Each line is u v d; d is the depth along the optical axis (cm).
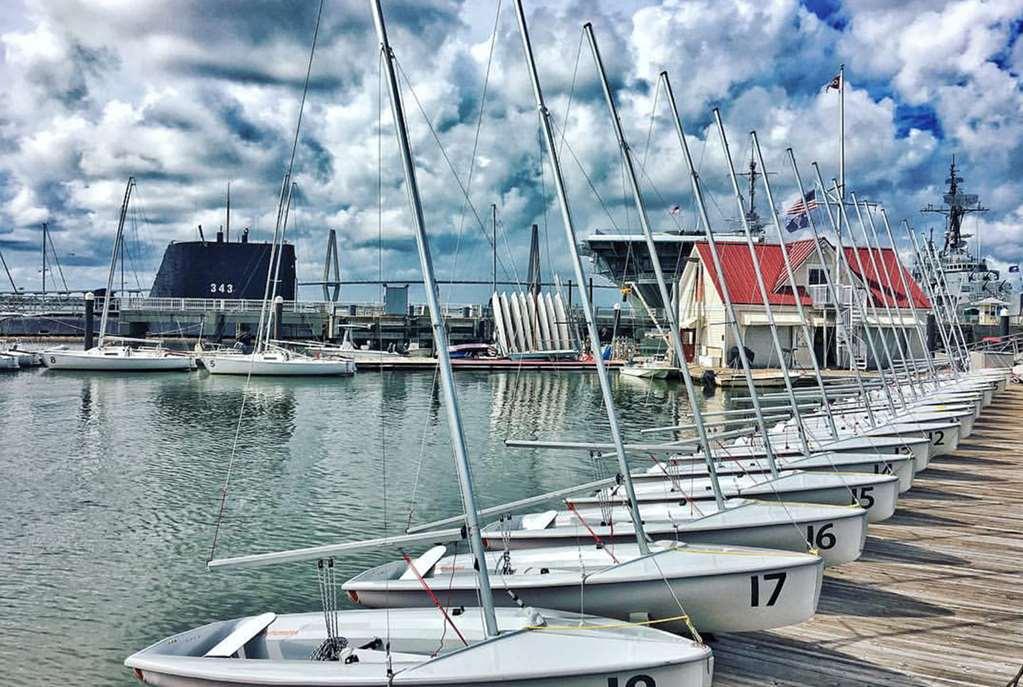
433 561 1283
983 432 2958
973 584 1293
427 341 8781
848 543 1317
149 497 2180
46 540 1780
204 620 1343
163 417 3772
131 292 9069
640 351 7544
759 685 947
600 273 7612
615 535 1375
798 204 3966
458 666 835
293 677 842
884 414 2759
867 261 5841
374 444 3088
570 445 1424
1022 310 8300
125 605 1406
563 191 1202
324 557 983
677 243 7288
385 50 926
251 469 2572
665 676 837
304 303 8594
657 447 1575
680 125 1753
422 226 923
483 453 2902
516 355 7156
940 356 5841
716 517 1379
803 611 1059
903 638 1081
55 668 1160
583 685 827
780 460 1914
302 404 4419
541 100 1226
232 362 5916
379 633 1003
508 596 1122
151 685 910
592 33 1495
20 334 8894
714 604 1068
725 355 5528
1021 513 1745
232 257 9169
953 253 8138
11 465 2595
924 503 1839
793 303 5481
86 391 4875
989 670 984
